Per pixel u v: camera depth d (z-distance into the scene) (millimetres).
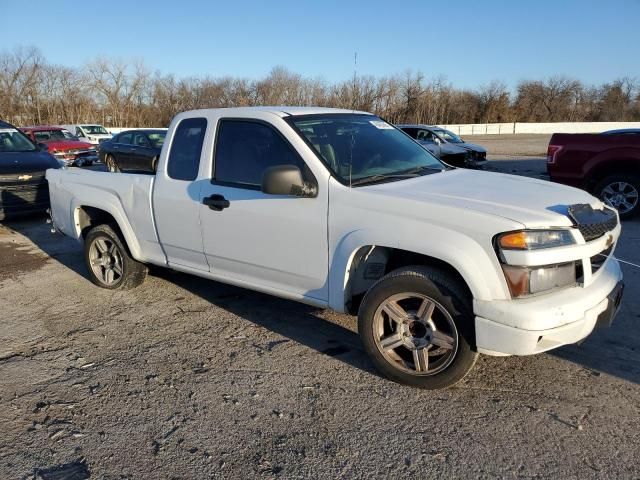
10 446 3006
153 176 4840
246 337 4348
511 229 2980
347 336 4328
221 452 2918
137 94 52906
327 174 3674
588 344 4062
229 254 4262
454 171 4297
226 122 4301
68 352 4164
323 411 3275
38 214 9859
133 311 4977
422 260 3488
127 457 2895
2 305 5246
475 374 3658
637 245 7031
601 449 2852
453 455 2840
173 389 3572
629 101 73500
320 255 3695
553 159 9016
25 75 49000
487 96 69375
